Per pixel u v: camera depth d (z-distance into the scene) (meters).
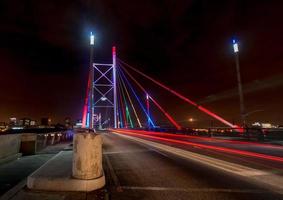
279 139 20.50
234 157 11.00
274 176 7.08
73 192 5.36
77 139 5.72
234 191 5.59
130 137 32.22
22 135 12.05
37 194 5.17
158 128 47.16
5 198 4.91
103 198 5.03
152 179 6.79
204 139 24.89
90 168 5.66
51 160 8.84
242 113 24.47
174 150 14.30
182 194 5.39
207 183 6.31
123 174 7.49
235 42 25.44
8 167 8.62
